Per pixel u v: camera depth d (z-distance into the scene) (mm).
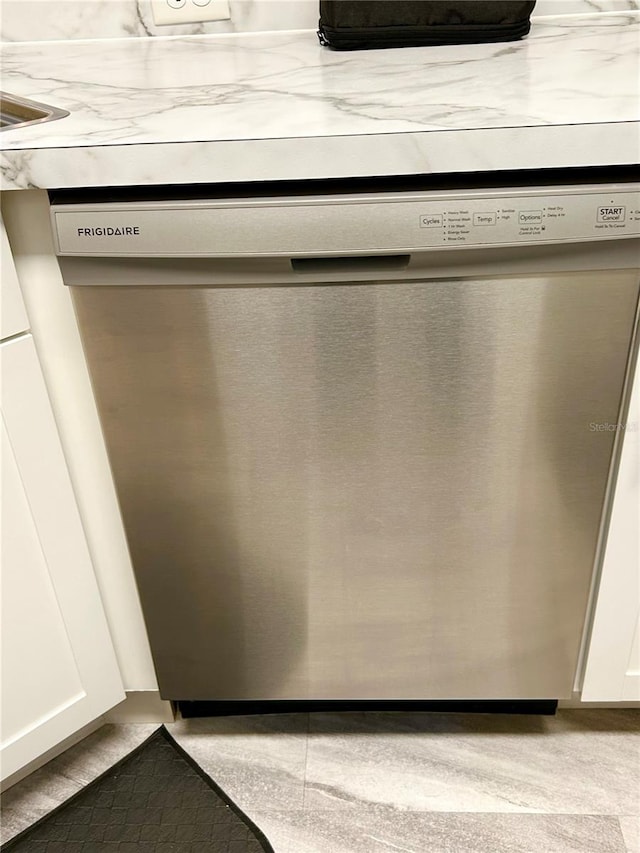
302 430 988
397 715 1342
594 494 1023
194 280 894
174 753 1296
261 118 873
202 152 825
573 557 1076
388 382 950
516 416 969
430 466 1009
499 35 1155
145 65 1175
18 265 920
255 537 1082
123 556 1143
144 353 949
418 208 836
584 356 926
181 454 1020
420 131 806
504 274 876
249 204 845
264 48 1240
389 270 880
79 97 1012
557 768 1247
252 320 917
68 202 870
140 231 858
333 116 861
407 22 1140
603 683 1198
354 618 1151
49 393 1004
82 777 1273
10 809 1229
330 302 902
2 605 1045
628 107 825
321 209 842
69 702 1178
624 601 1108
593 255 861
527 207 832
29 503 1020
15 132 868
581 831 1154
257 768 1271
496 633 1156
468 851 1135
